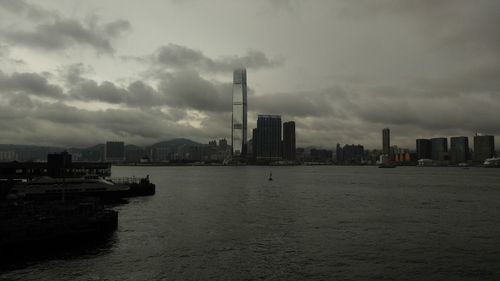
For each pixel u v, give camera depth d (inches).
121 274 1761.8
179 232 2677.2
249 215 3486.7
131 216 3422.7
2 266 1871.3
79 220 2390.5
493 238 2503.7
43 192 4023.1
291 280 1699.1
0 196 3560.5
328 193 5944.9
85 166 5743.1
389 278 1726.1
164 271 1807.3
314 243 2361.0
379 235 2596.0
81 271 1800.0
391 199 4977.9
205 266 1887.3
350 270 1836.9
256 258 2027.6
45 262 1937.7
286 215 3489.2
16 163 5152.6
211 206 4190.5
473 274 1780.3
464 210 3855.8
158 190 6550.2
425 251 2175.2
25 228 2164.1
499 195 5570.9
